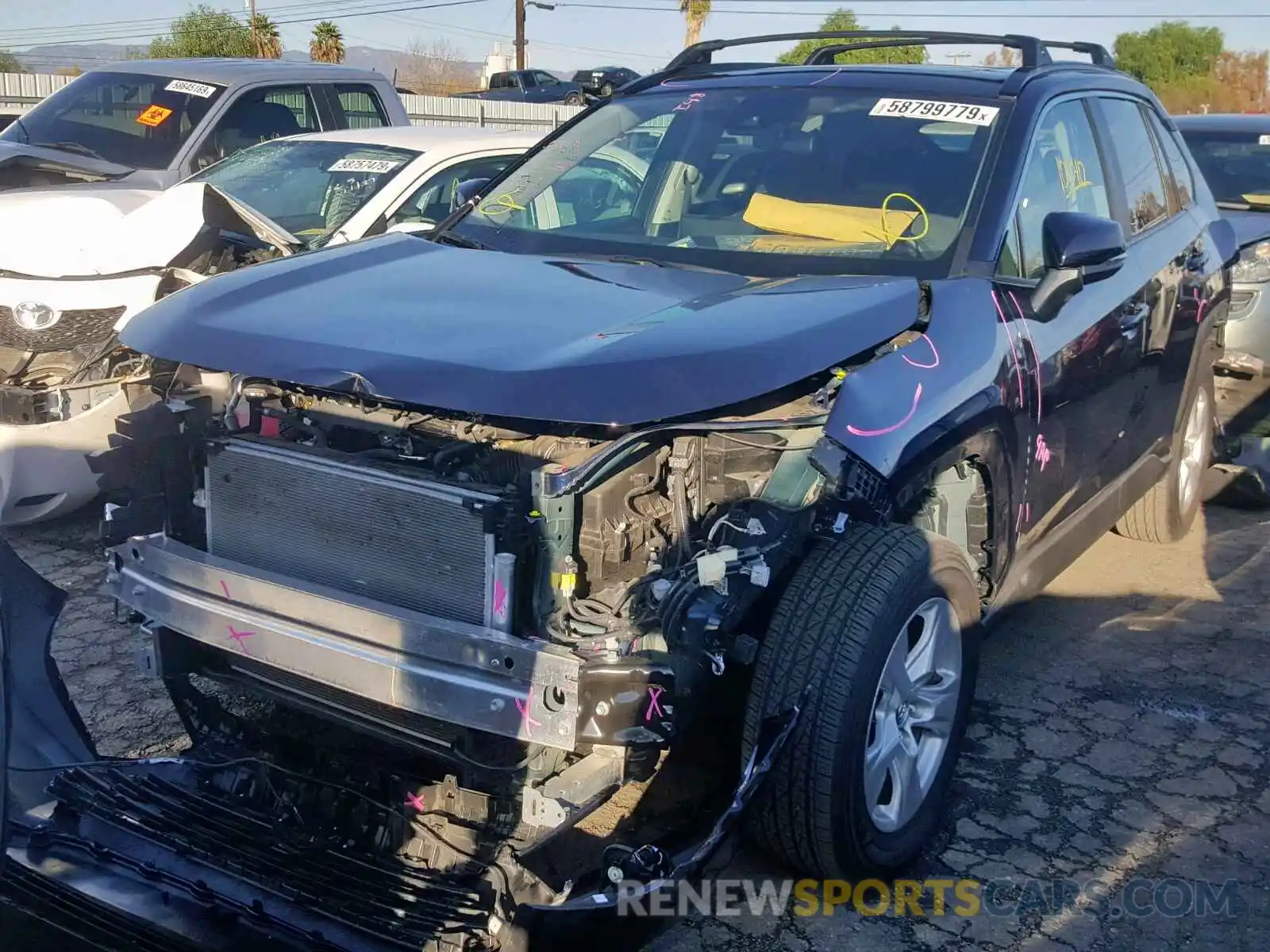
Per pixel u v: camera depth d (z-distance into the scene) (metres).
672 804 2.97
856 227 3.76
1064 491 4.07
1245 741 4.00
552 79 33.44
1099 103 4.59
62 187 6.96
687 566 2.72
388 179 6.73
